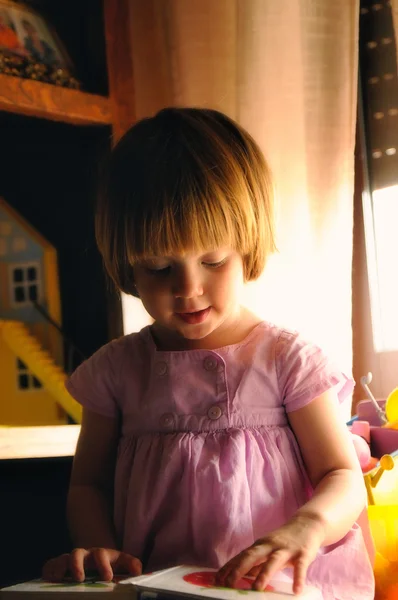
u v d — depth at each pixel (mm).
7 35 1067
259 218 749
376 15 1138
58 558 649
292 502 719
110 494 810
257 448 722
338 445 732
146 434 758
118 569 655
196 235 686
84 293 1227
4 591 574
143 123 789
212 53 1071
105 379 812
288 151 1044
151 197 701
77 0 1195
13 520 973
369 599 701
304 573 579
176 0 1085
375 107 1142
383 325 1128
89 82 1156
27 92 1025
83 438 822
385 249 1128
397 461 803
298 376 741
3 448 982
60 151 1217
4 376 1218
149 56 1139
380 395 1122
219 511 688
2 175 1244
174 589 535
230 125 786
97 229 778
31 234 1246
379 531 793
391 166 1122
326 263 1037
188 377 750
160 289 708
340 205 1046
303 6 1043
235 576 562
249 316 800
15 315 1242
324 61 1047
